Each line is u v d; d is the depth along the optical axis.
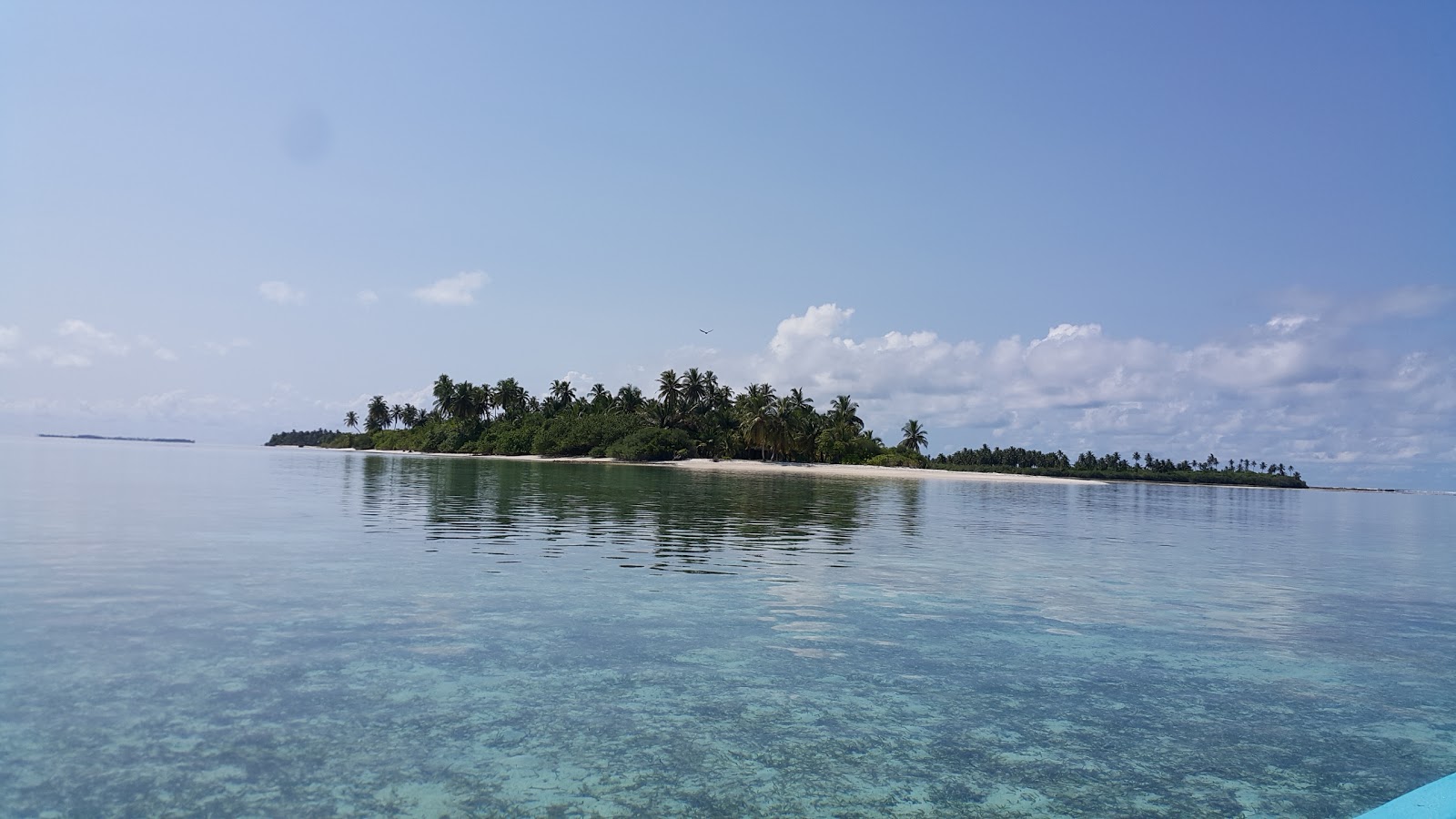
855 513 37.19
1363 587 18.91
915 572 18.64
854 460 142.00
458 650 10.57
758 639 11.65
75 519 24.94
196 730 7.62
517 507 33.62
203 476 55.94
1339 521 49.72
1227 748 8.10
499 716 8.26
